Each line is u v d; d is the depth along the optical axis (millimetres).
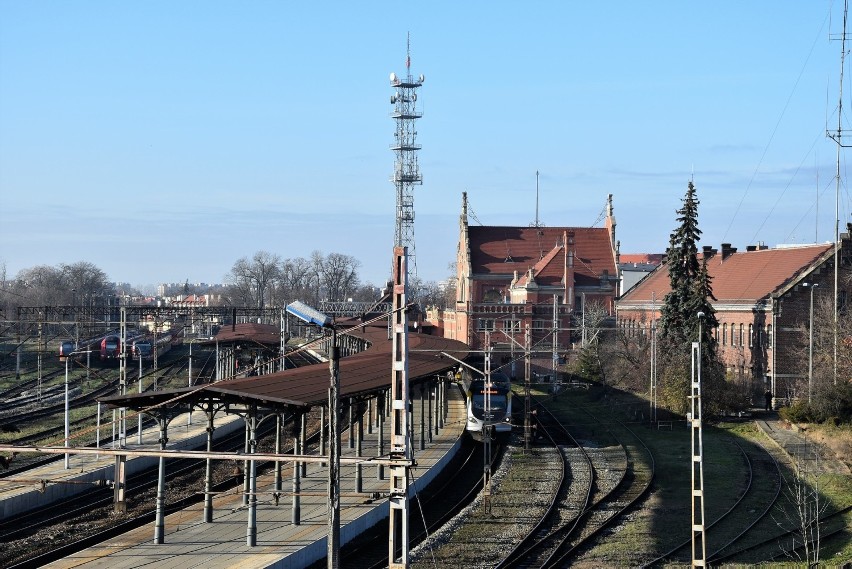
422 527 36750
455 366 59875
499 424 59250
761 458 52875
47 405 71875
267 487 40281
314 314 21250
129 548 29969
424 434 55875
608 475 48188
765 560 32875
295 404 29906
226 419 64000
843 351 63406
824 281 73188
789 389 72312
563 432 64312
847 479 45688
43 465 45219
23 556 30156
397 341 24781
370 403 57844
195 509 36125
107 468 44156
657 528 37000
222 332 87938
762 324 74875
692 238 75500
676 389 68312
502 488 44844
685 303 73312
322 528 32688
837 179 64250
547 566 30766
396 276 24891
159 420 30812
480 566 30844
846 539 36031
